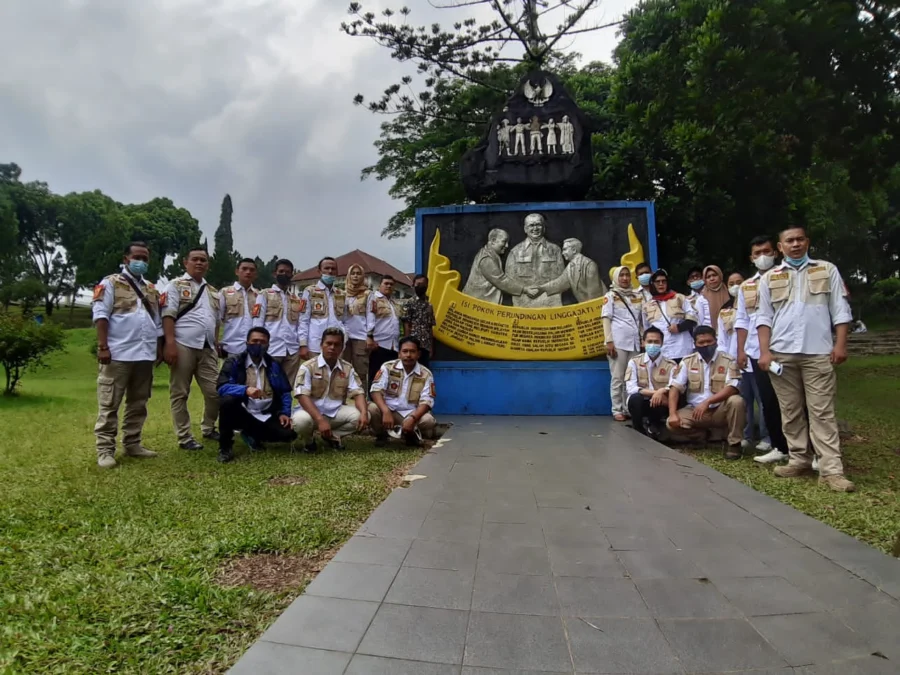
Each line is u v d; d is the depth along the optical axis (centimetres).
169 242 4528
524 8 1221
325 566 252
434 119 1552
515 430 630
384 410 545
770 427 483
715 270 645
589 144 845
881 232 2473
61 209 4503
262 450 542
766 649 185
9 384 1226
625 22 1298
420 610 211
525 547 274
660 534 292
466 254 820
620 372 701
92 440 616
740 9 849
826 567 250
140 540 288
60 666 179
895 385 1100
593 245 804
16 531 303
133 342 492
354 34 1241
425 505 341
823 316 420
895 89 888
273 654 181
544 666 176
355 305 698
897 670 173
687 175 1064
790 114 861
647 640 191
